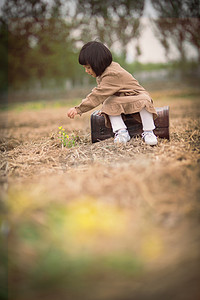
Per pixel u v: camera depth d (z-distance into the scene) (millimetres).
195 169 1690
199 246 1097
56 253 1088
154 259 1048
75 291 938
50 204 1400
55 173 1783
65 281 979
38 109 5445
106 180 1610
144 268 1014
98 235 1177
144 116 2180
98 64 2205
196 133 2475
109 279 982
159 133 2279
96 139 2348
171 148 2062
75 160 1979
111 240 1146
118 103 2182
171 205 1360
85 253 1085
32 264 1041
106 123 2250
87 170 1776
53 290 949
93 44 2227
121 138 2176
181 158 1870
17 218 1289
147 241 1135
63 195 1483
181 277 974
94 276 991
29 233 1189
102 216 1299
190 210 1315
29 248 1109
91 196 1461
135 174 1651
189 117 3393
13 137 2932
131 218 1281
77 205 1384
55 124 3697
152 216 1290
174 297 906
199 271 991
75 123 3658
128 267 1021
